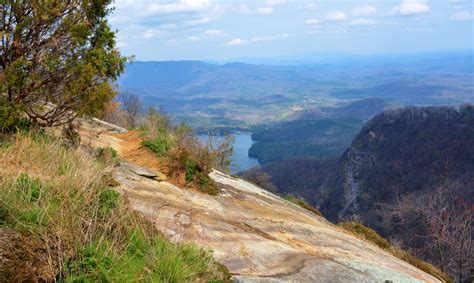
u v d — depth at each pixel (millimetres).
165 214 5590
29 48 6320
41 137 6008
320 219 9602
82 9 6586
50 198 4035
